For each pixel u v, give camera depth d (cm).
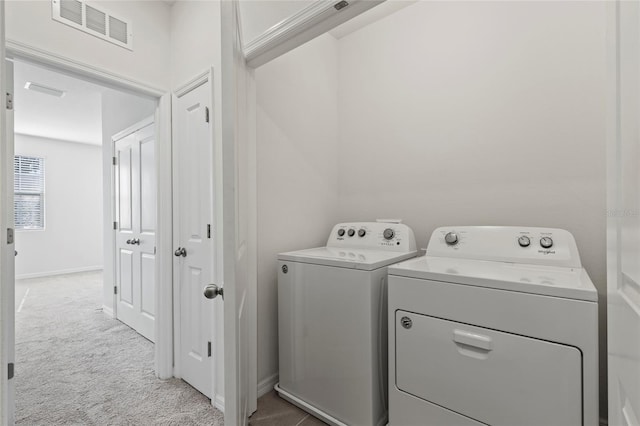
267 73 189
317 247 222
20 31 147
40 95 357
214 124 176
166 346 206
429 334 121
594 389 90
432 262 145
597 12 146
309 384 163
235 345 97
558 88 155
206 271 184
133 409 171
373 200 227
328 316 154
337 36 244
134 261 288
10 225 141
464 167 186
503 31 172
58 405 174
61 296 415
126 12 189
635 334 48
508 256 143
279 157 197
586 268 147
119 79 185
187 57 197
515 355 102
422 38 203
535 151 162
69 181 584
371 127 228
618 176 58
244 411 131
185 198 201
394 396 130
